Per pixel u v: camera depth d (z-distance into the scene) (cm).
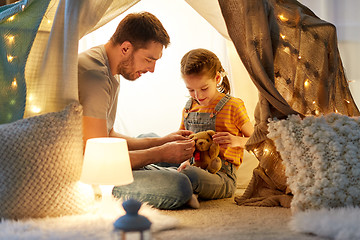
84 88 185
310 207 168
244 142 217
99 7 189
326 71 207
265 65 195
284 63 203
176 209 191
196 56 225
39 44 188
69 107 173
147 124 303
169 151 198
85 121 182
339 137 176
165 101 300
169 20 294
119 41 198
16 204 161
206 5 245
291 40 206
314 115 200
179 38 294
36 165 164
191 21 291
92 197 173
